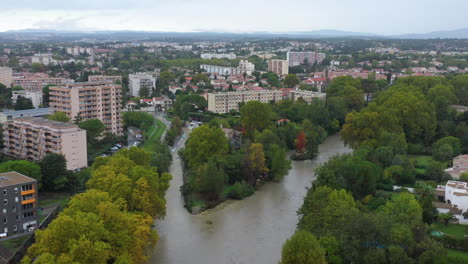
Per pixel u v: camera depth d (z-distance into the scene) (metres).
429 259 147.62
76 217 144.62
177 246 193.50
